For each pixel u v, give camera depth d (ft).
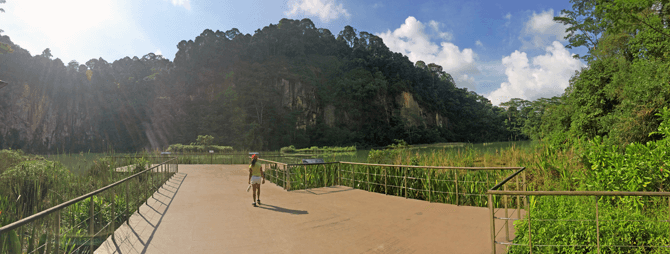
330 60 496.64
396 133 422.82
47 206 26.11
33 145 391.45
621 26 48.32
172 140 406.41
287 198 25.91
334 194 27.30
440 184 27.73
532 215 12.03
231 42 497.46
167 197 27.89
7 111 379.55
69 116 424.05
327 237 15.15
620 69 50.88
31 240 12.61
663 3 47.67
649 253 10.30
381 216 19.01
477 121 504.84
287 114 404.57
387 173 32.48
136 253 13.34
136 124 427.33
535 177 27.81
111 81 469.57
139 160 58.65
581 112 55.52
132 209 24.12
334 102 435.53
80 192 29.66
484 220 17.58
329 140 398.01
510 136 447.42
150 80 481.46
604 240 10.70
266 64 461.37
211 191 31.40
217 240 14.96
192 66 489.67
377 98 443.32
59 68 444.55
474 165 39.65
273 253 13.08
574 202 14.79
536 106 308.60
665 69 34.45
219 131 396.37
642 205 14.65
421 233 15.43
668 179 15.26
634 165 15.70
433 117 487.61
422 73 543.80
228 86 435.12
